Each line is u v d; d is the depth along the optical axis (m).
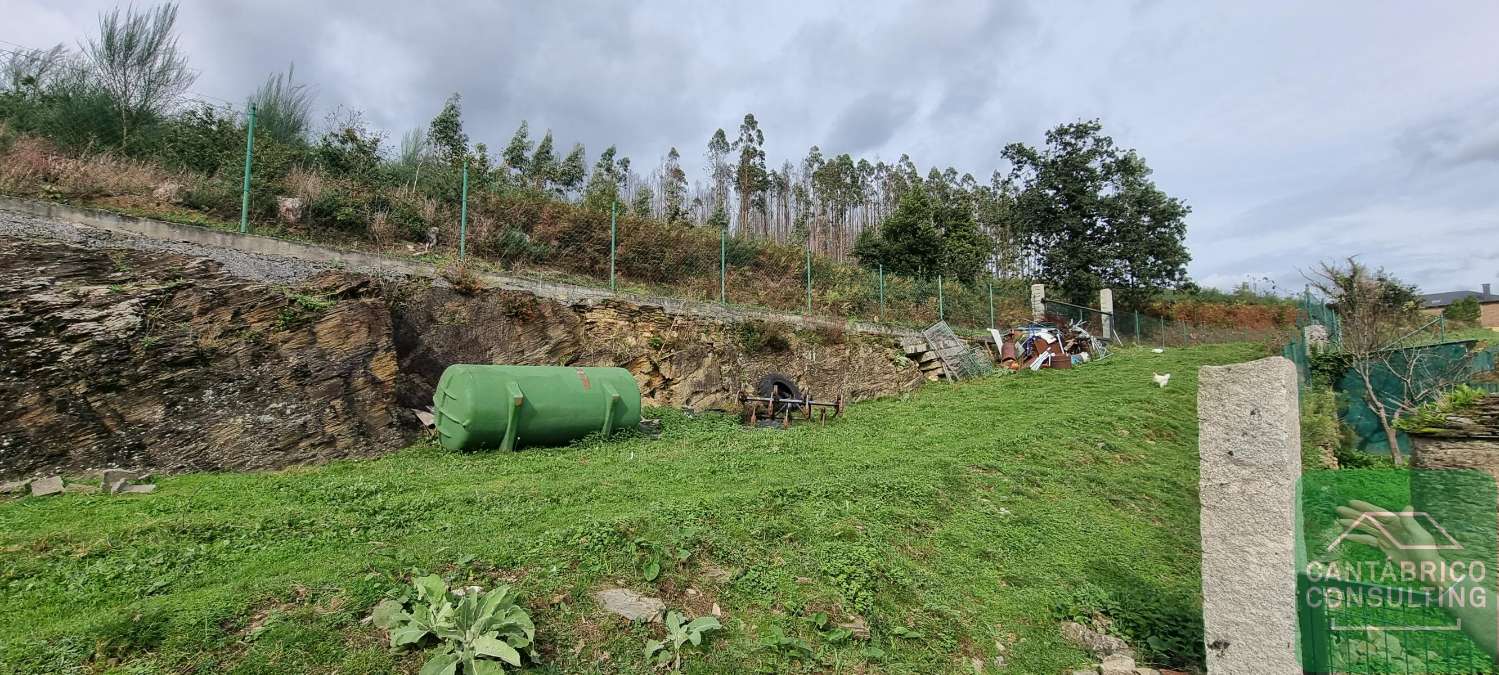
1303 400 12.88
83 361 6.74
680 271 17.80
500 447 8.62
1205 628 3.69
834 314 19.77
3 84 11.87
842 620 4.49
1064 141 33.94
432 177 14.99
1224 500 3.67
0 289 6.73
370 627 3.59
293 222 11.41
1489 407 6.34
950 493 7.43
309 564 4.30
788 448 9.49
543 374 9.28
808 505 6.37
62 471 6.25
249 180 10.74
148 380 7.02
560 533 4.88
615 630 3.93
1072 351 22.72
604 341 12.59
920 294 23.97
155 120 12.82
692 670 3.79
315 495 5.94
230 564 4.29
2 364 6.32
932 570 5.57
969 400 15.43
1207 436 3.80
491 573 4.26
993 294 27.78
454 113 21.45
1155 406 14.07
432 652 3.49
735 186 50.53
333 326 8.56
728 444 9.63
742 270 19.42
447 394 8.73
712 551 5.00
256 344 7.88
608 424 9.62
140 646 3.27
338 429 8.03
